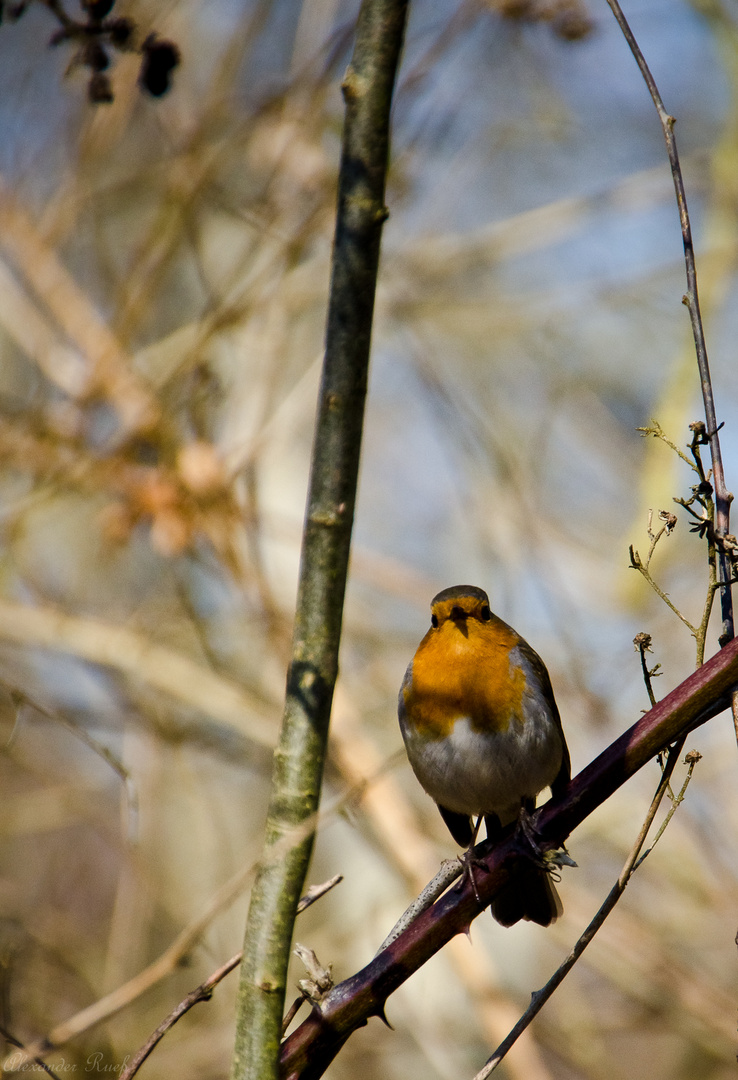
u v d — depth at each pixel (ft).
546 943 44.04
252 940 13.67
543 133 50.67
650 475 41.29
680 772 39.52
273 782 13.89
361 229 13.60
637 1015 38.60
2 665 41.60
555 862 14.66
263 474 43.98
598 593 41.29
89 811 40.55
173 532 33.14
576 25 30.50
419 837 33.27
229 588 37.60
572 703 38.01
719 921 38.81
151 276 36.70
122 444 35.14
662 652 39.86
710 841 39.04
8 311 38.83
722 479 15.72
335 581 13.79
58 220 38.63
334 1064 38.93
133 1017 34.53
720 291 43.37
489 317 45.80
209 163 35.06
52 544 45.70
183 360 34.14
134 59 35.99
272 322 34.17
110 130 36.73
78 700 40.45
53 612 36.83
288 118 34.14
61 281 39.22
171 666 35.83
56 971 34.71
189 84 39.27
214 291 38.42
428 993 39.06
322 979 14.75
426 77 31.65
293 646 13.93
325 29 35.45
